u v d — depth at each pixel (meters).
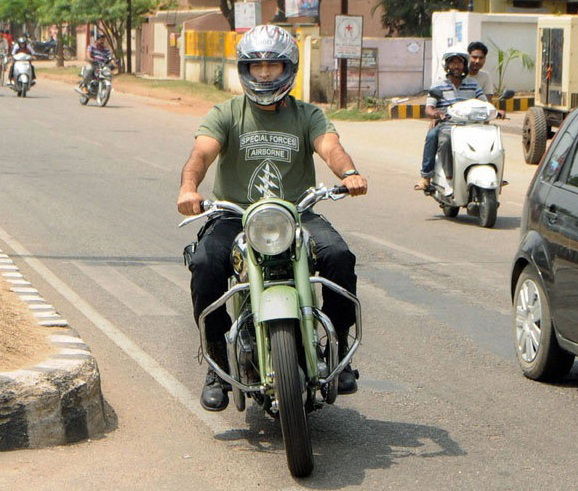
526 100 32.12
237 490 5.48
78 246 12.45
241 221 6.19
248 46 6.04
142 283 10.65
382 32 45.81
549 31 21.19
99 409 6.32
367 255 12.38
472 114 14.57
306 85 36.09
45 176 18.52
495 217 14.38
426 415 6.82
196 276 5.97
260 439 6.27
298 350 5.73
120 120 31.00
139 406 6.87
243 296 5.91
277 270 5.76
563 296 7.14
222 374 5.82
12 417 5.93
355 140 26.36
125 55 65.12
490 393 7.33
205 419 6.63
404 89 36.12
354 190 5.86
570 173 7.58
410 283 10.91
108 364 7.82
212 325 6.07
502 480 5.66
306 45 35.91
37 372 6.10
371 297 10.26
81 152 22.47
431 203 16.94
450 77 15.30
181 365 7.84
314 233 6.01
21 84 39.81
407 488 5.53
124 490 5.45
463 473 5.76
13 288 8.85
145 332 8.79
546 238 7.52
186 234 13.37
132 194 16.72
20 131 26.52
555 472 5.80
